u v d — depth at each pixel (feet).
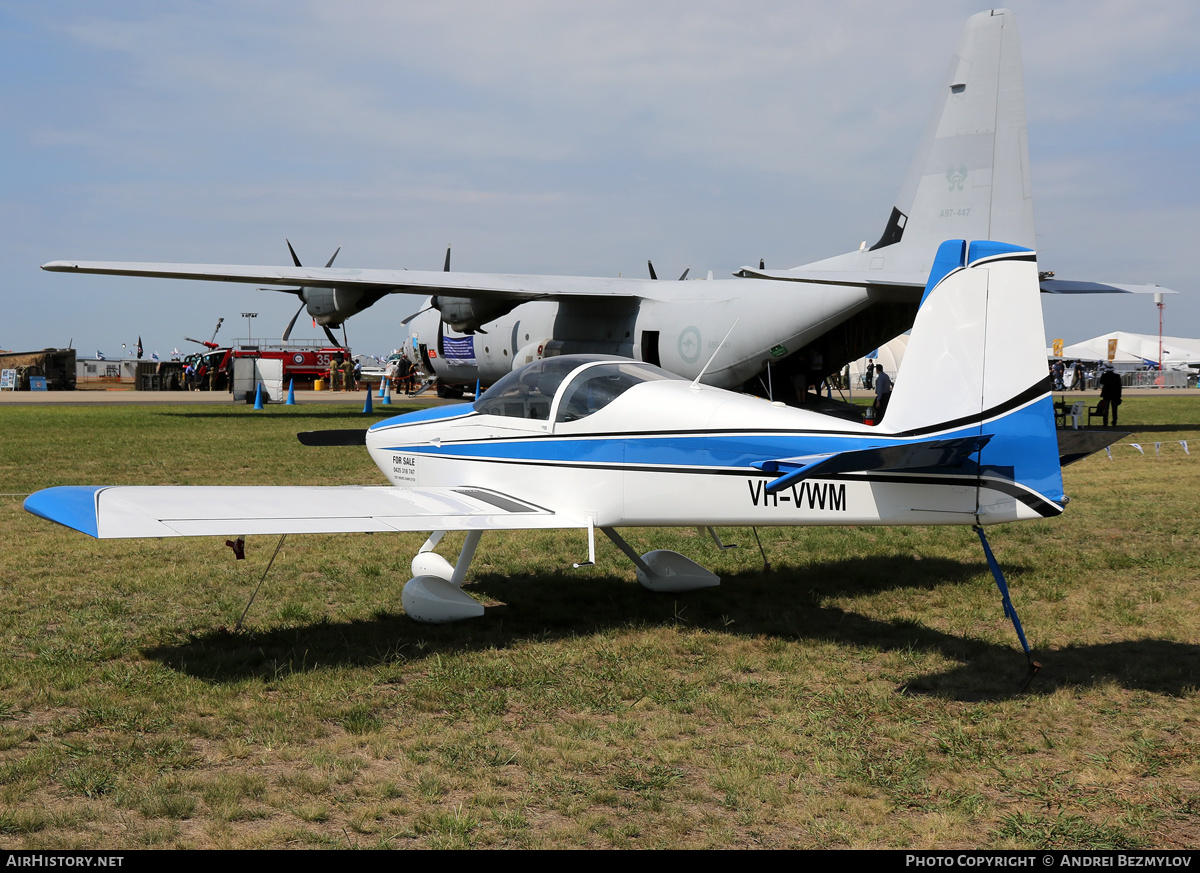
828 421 17.13
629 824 10.74
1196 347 242.17
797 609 20.89
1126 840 10.34
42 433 65.00
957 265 15.75
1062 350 235.61
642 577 22.56
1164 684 15.52
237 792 11.36
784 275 47.11
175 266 60.13
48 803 11.09
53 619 19.63
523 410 21.08
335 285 64.34
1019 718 14.02
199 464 47.29
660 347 64.49
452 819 10.66
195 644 17.93
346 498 18.78
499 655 17.34
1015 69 48.62
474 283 65.21
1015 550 27.27
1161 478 43.11
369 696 15.11
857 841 10.37
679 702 14.75
